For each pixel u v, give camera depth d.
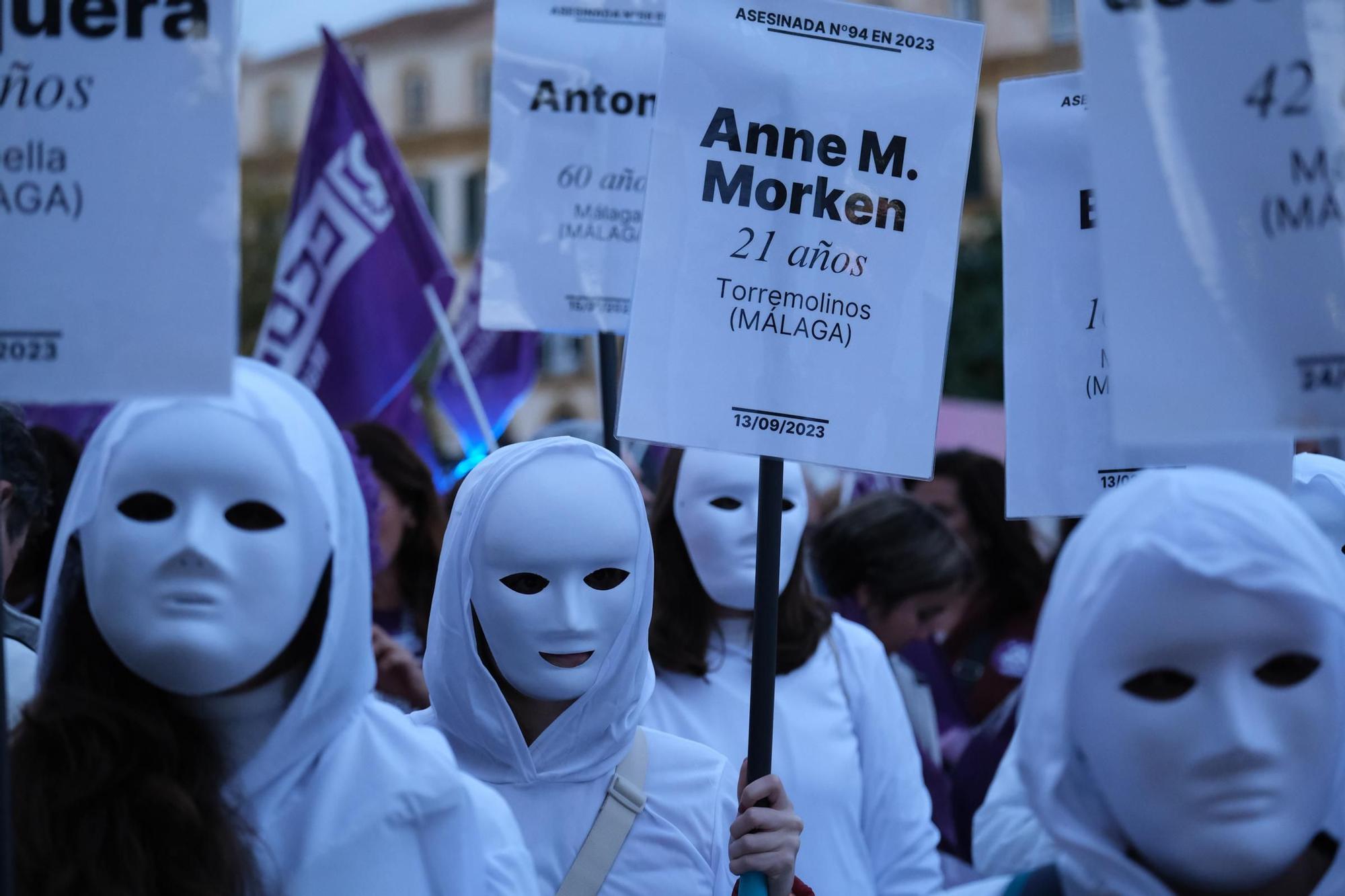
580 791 3.86
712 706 4.98
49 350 2.67
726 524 4.93
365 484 5.34
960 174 3.65
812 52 3.60
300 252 7.02
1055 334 3.93
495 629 3.74
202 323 2.67
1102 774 2.27
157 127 2.69
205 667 2.54
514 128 5.27
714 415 3.53
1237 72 2.64
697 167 3.54
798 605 5.02
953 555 5.87
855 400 3.58
